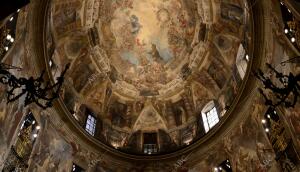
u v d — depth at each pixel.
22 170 18.31
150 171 24.78
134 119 30.11
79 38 28.14
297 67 16.91
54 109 22.39
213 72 28.34
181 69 30.88
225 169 22.11
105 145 24.84
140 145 28.19
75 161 22.77
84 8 27.62
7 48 17.22
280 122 18.45
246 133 21.61
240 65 24.83
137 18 32.16
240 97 22.42
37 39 21.09
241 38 24.81
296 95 11.97
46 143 20.92
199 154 24.16
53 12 24.45
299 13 15.92
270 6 19.55
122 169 24.73
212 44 28.20
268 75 19.92
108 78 30.39
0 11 9.23
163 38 32.31
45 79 21.80
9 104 17.19
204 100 28.62
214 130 23.91
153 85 31.69
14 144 17.95
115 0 30.19
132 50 32.50
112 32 31.39
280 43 18.78
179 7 30.45
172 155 25.23
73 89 27.19
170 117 29.91
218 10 26.48
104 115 28.94
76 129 23.59
